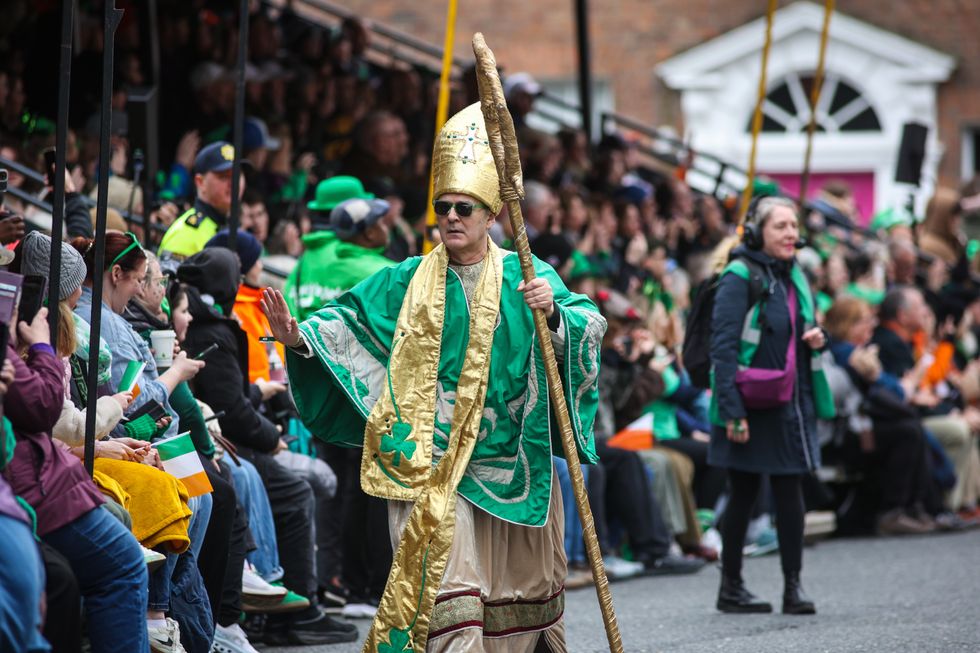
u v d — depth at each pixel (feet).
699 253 107.45
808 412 65.77
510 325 44.21
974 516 103.91
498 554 44.04
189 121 91.81
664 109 180.75
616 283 97.25
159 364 51.49
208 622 49.60
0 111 77.97
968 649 57.36
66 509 40.34
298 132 99.25
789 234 65.72
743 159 179.93
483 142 44.65
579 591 76.02
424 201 91.91
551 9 180.96
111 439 46.78
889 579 78.13
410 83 112.57
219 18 96.37
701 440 88.58
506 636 43.98
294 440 65.26
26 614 35.70
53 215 42.06
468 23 180.75
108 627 41.14
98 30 86.94
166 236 65.21
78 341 46.78
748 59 179.83
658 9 180.75
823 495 81.51
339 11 118.01
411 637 41.91
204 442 51.67
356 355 44.70
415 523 42.60
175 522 45.52
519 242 43.09
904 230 119.14
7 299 38.47
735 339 64.64
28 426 39.86
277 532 59.98
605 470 81.51
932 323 106.73
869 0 179.22
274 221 84.17
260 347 63.16
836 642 59.00
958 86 178.29
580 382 44.39
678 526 83.97
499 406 43.80
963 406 105.91
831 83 179.93
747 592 67.67
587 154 123.54
